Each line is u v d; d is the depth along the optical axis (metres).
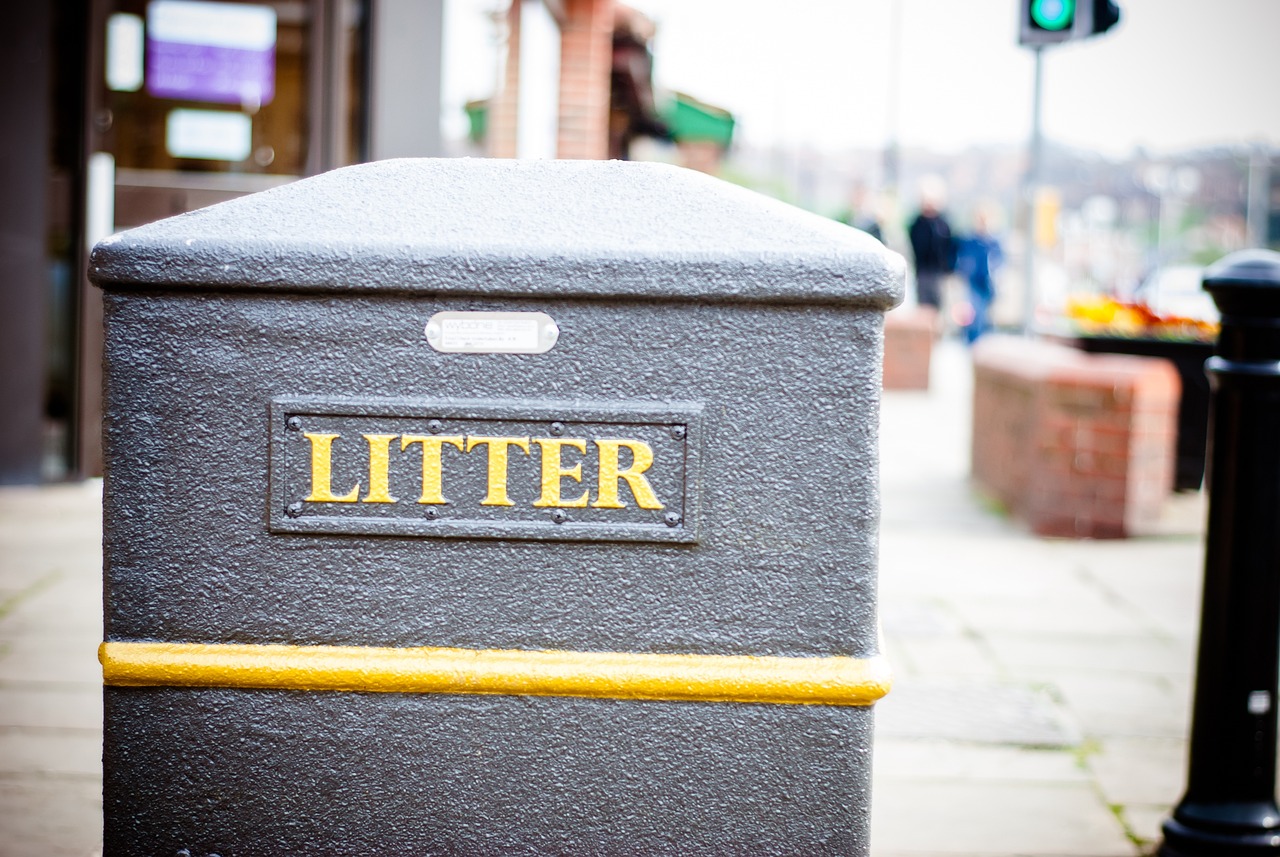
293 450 1.71
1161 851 3.03
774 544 1.72
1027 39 6.77
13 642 4.39
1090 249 40.31
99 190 6.95
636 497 1.71
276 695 1.74
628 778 1.75
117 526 1.71
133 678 1.73
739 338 1.69
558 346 1.69
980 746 3.76
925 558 6.14
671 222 1.69
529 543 1.72
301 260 1.66
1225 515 2.98
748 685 1.73
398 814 1.76
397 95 7.05
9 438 6.88
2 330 6.81
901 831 3.18
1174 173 49.97
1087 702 4.17
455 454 1.71
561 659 1.73
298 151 7.13
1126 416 6.55
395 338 1.69
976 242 20.36
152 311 1.69
